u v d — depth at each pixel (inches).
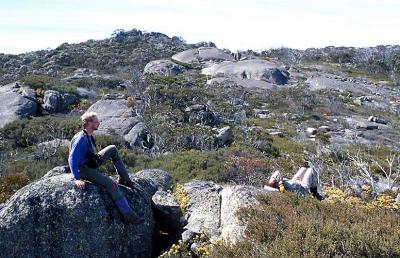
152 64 2347.4
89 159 252.5
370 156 885.8
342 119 1494.8
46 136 872.9
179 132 896.9
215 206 306.7
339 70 3046.3
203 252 255.9
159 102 1207.6
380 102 1996.8
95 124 253.6
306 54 3759.8
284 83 2239.2
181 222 301.0
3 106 1098.1
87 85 1598.2
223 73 2246.6
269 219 247.0
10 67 2426.2
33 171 629.9
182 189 331.3
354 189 492.7
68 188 247.6
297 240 210.8
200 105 1184.2
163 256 261.6
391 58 3412.9
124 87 1626.5
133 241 261.6
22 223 235.8
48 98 1171.9
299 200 275.1
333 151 828.6
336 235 212.7
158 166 653.9
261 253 207.9
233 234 259.3
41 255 235.9
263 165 606.9
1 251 231.3
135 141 883.4
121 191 267.7
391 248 206.2
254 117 1425.9
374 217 248.8
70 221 240.8
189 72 2338.8
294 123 1395.2
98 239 244.2
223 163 622.8
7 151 786.8
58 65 2443.4
